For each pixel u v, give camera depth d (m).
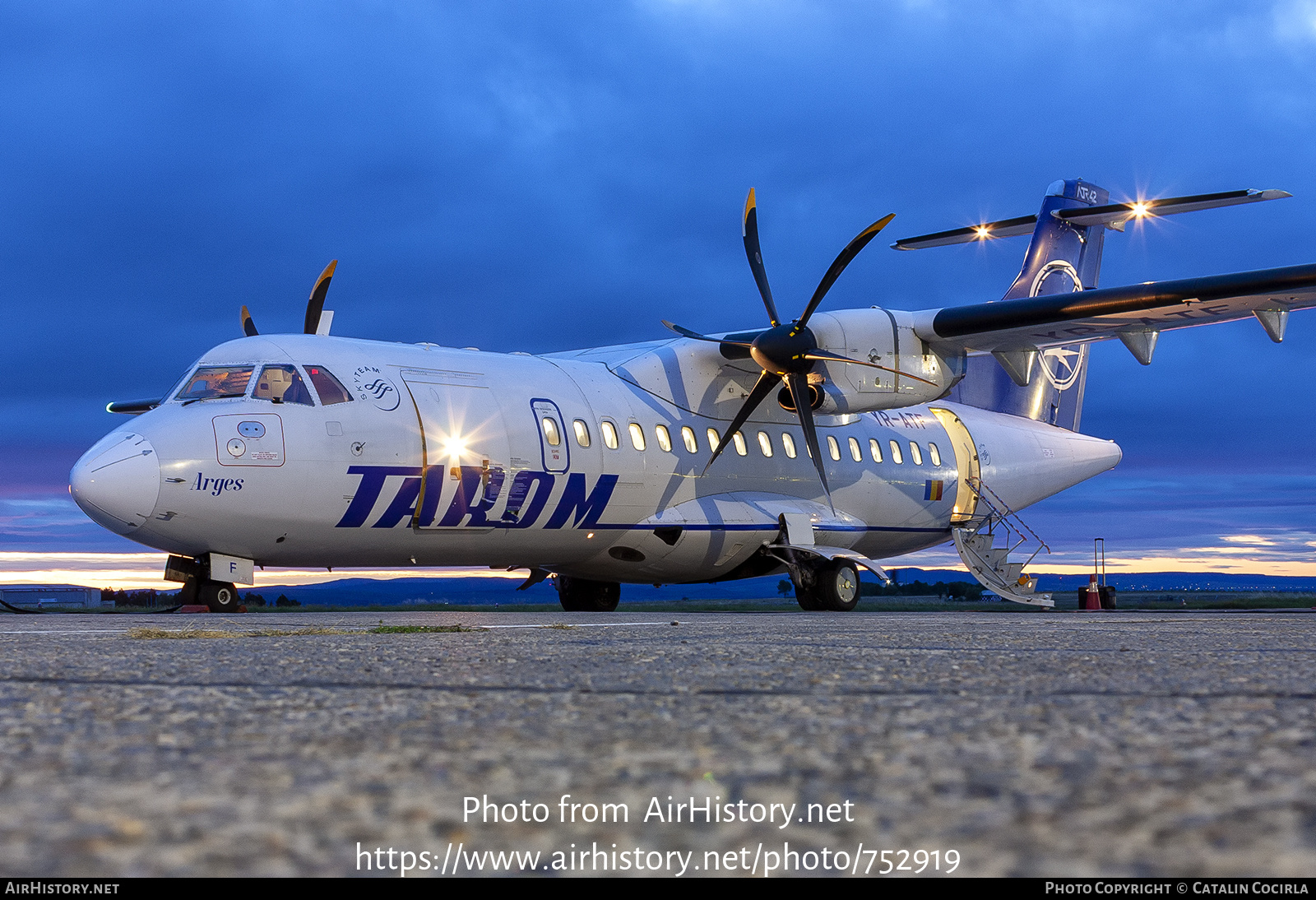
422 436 11.41
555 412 12.60
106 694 2.28
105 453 10.30
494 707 2.02
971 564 17.06
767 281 13.78
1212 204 15.79
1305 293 12.62
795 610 16.81
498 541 12.34
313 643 4.70
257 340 11.43
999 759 1.37
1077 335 14.22
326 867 0.88
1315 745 1.46
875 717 1.82
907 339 13.96
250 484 10.52
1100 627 6.97
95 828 1.00
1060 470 18.70
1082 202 19.27
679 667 3.03
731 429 13.54
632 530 13.39
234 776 1.28
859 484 15.77
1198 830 0.96
